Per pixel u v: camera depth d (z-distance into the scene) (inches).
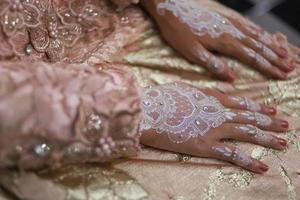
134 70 29.1
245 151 27.0
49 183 22.8
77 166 23.8
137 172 24.9
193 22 30.1
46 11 26.3
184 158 26.3
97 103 22.4
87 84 22.5
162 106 26.1
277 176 26.8
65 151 22.1
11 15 24.5
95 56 28.2
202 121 26.4
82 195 23.0
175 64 30.1
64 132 21.5
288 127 28.4
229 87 29.9
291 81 30.7
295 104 30.0
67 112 21.6
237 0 54.2
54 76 22.2
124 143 23.5
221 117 26.7
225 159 26.5
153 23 30.9
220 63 29.8
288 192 26.7
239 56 30.5
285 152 27.6
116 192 23.7
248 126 27.1
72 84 22.3
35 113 21.2
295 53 32.4
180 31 30.0
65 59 27.4
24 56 25.4
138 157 25.5
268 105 29.6
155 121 25.8
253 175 26.5
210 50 30.6
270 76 30.7
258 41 30.7
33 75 21.8
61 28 27.7
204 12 30.6
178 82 28.0
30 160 21.8
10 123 20.9
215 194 25.5
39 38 25.9
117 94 22.8
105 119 22.5
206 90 28.0
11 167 22.3
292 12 53.3
